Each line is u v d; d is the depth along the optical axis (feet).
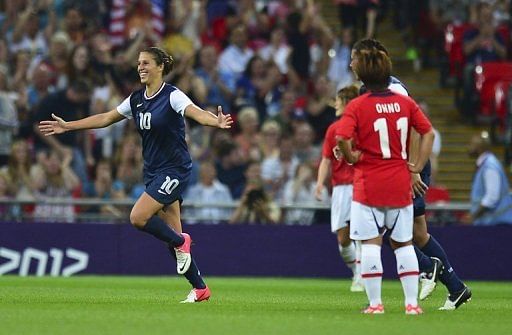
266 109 234.58
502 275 190.80
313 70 247.09
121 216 197.06
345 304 116.67
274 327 85.10
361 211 94.68
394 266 190.08
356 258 150.51
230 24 249.34
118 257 193.06
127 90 228.84
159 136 110.42
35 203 190.29
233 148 213.05
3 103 212.84
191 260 112.16
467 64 248.93
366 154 94.17
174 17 250.16
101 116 113.19
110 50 240.53
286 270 192.85
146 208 109.50
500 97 238.68
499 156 240.73
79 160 212.64
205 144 220.02
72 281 169.07
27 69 231.50
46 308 102.89
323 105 230.68
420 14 263.90
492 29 250.98
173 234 110.83
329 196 206.80
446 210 194.70
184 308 104.68
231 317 93.40
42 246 191.93
